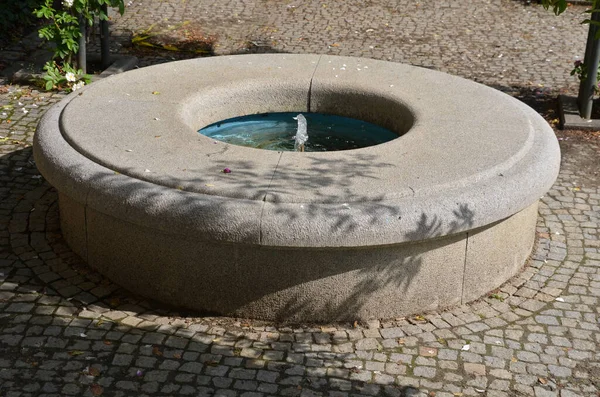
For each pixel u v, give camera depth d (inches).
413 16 466.9
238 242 179.0
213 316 193.6
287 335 187.5
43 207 243.8
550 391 173.0
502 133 224.7
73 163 200.7
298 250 181.6
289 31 437.4
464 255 196.5
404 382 173.8
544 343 189.5
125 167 195.5
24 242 223.5
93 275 209.0
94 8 346.6
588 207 261.0
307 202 181.6
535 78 378.3
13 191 253.0
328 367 177.6
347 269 185.5
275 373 175.0
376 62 290.5
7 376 170.6
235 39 423.5
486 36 437.1
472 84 267.9
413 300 195.0
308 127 271.9
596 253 232.1
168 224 182.1
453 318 196.9
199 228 179.2
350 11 472.1
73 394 166.2
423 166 201.6
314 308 189.6
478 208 187.8
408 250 187.5
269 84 265.4
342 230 175.9
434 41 427.8
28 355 177.5
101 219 201.5
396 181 191.9
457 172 197.5
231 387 170.1
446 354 183.6
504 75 381.4
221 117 260.5
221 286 190.1
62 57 336.5
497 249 205.3
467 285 201.5
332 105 268.1
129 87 253.4
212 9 466.6
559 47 421.7
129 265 200.1
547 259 227.9
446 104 248.2
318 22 452.8
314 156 208.2
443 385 173.3
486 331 192.7
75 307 195.8
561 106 335.6
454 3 490.6
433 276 194.2
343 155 209.3
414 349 184.7
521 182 198.5
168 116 231.6
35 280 206.1
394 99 253.6
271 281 186.7
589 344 189.8
